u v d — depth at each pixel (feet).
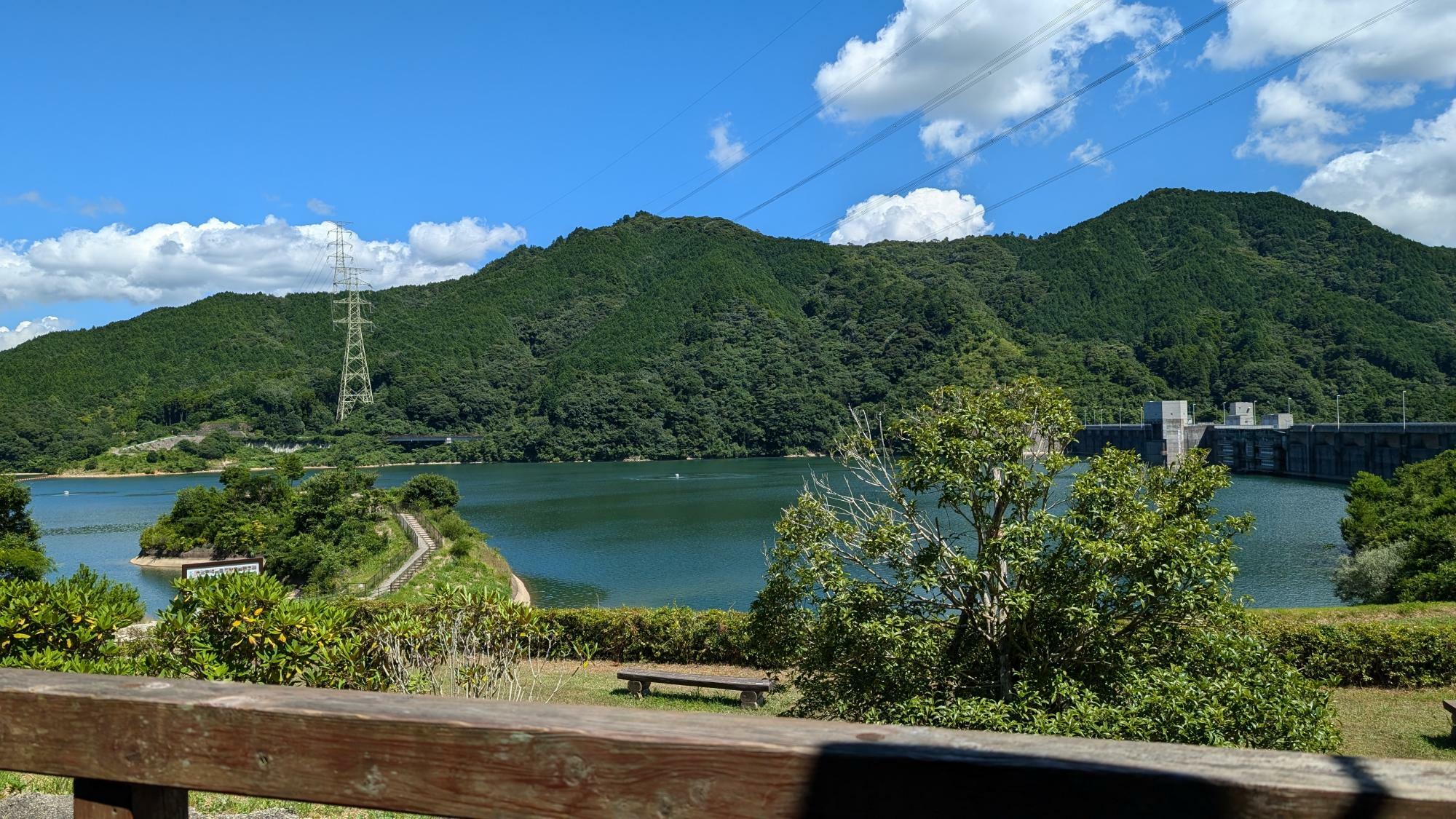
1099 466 35.12
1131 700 31.76
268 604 32.96
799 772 4.98
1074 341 625.41
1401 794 4.28
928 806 4.81
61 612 33.50
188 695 6.14
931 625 37.17
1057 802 4.64
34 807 17.15
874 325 587.27
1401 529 105.91
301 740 5.80
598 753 5.31
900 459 39.04
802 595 39.11
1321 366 541.34
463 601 38.78
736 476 385.50
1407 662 55.93
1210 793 4.46
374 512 190.80
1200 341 571.28
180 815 6.38
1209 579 33.19
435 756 5.57
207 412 544.62
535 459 526.98
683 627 66.95
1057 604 33.17
